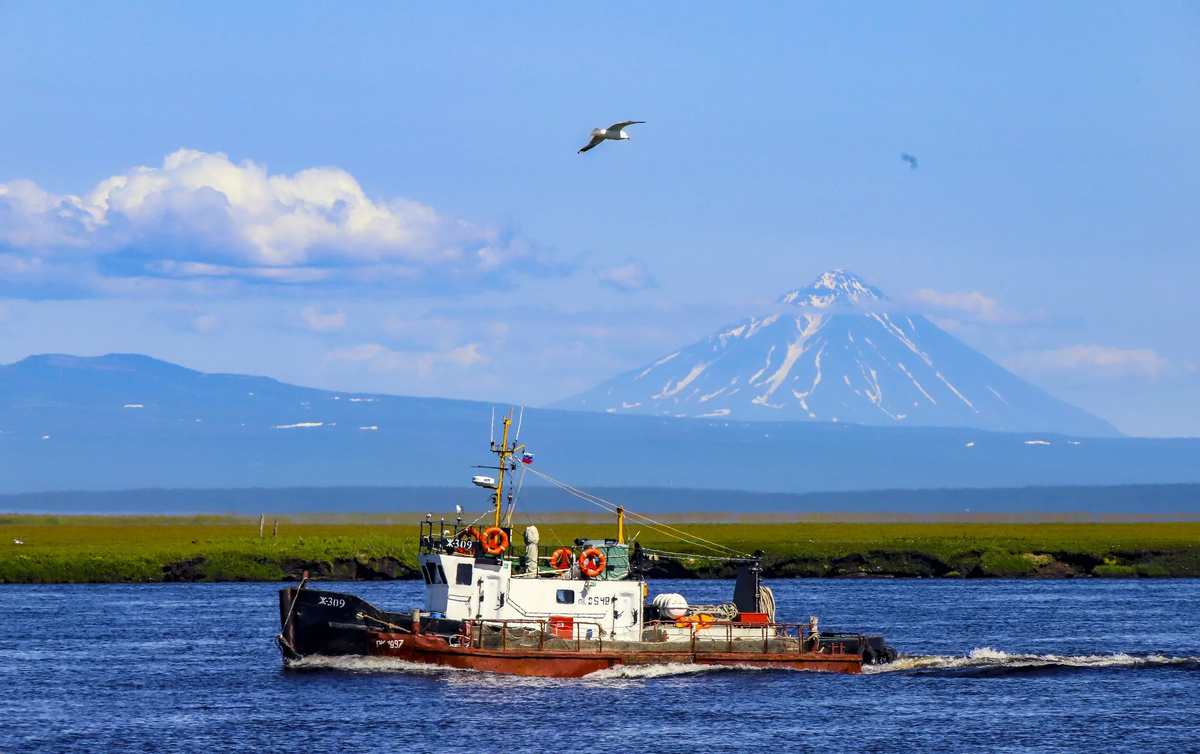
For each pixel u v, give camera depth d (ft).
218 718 556.10
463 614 634.02
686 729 537.24
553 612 632.79
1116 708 589.73
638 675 634.02
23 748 508.53
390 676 629.51
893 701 599.57
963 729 544.21
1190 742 523.70
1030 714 574.56
